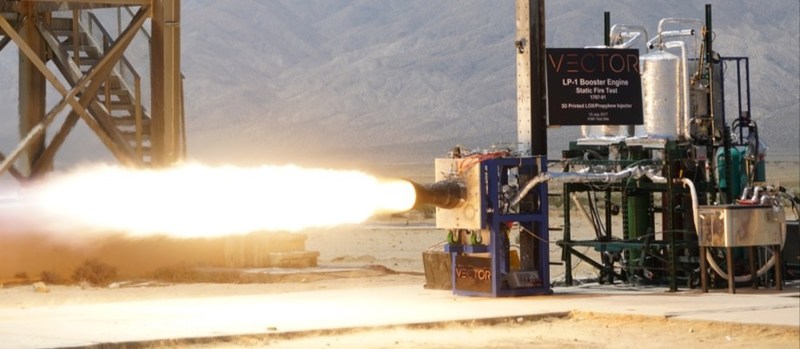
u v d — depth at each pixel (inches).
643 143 874.8
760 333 651.5
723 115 890.1
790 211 1804.9
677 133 876.0
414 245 1689.2
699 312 709.9
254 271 1080.2
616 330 677.9
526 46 856.9
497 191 823.1
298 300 822.5
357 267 1122.7
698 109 886.4
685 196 883.4
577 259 1263.5
